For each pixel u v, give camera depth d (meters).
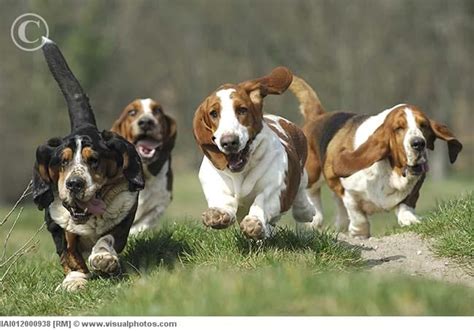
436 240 11.44
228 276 8.42
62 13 58.62
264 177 10.04
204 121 9.84
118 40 62.22
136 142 15.06
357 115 13.96
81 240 10.62
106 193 10.27
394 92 52.66
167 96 62.88
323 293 7.71
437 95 54.31
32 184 10.31
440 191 38.56
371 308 7.35
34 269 11.41
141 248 11.24
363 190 12.95
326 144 13.81
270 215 9.99
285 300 7.66
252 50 56.69
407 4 52.44
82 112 11.34
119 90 61.28
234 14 57.88
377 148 12.52
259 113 9.93
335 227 14.34
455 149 12.74
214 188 10.15
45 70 55.22
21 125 53.84
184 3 61.59
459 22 53.34
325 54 51.66
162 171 14.98
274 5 55.12
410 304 7.46
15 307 9.66
